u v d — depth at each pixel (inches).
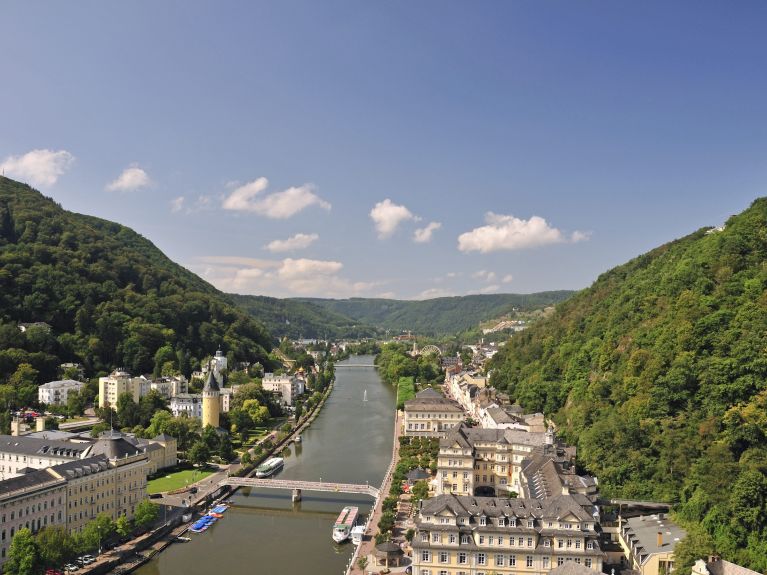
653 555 6663.4
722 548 6766.7
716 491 7332.7
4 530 7504.9
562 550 6707.7
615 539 7682.1
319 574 7864.2
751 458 7568.9
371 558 7810.0
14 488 7824.8
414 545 6884.8
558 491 7819.9
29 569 6943.9
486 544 6850.4
